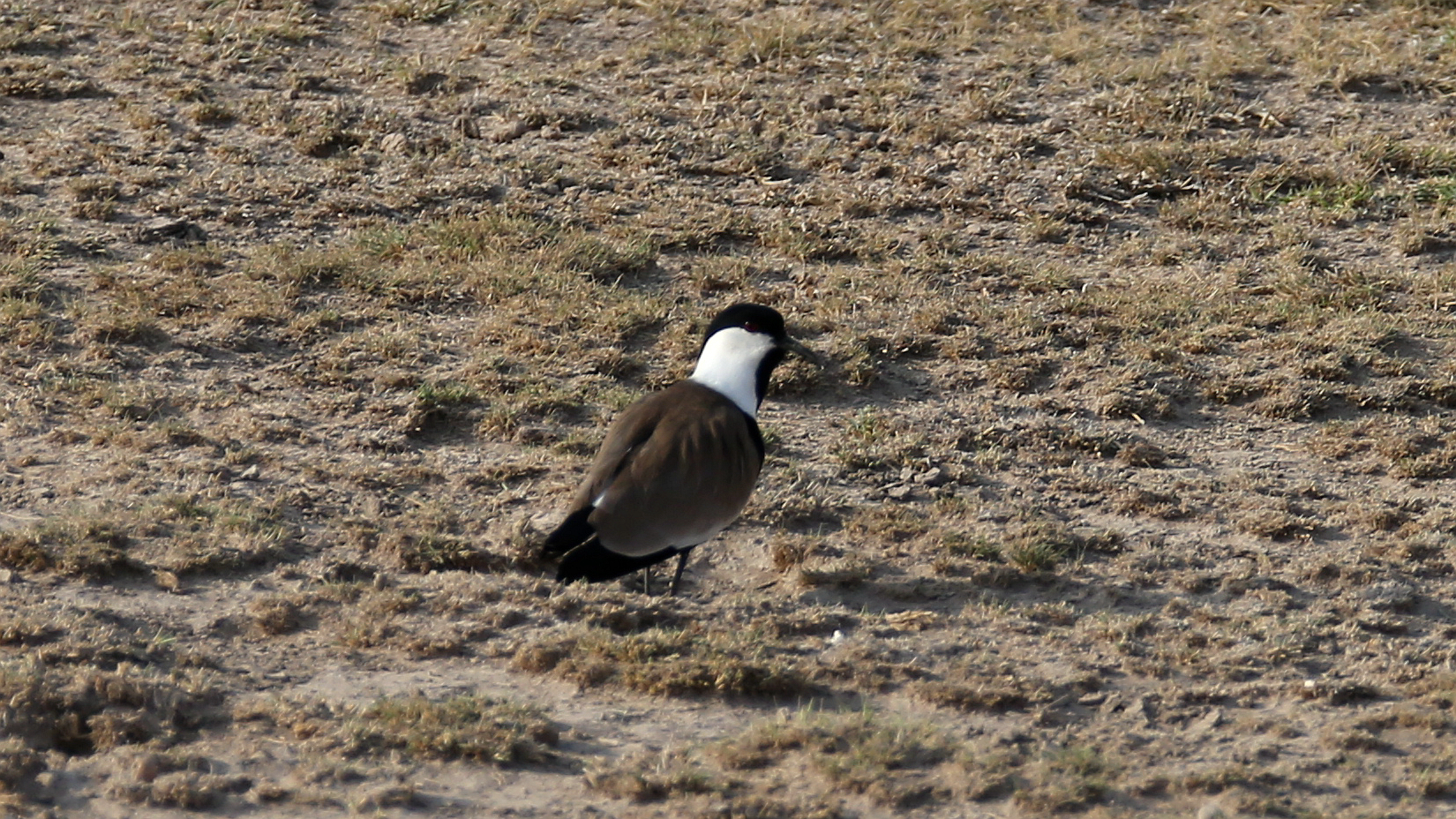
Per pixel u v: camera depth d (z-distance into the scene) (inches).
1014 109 767.7
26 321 557.3
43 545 410.3
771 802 315.0
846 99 781.9
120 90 768.3
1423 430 518.0
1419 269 637.9
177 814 309.1
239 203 669.3
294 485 461.4
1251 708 361.4
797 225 664.4
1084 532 450.6
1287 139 744.3
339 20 860.0
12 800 307.4
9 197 662.5
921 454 500.4
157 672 358.0
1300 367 556.4
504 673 371.2
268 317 575.2
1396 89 785.6
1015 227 676.1
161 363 541.0
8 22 830.5
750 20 860.6
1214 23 863.7
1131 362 562.6
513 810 312.8
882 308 598.5
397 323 580.7
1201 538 452.8
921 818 313.3
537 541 430.0
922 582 420.5
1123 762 336.2
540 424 510.3
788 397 540.1
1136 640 392.2
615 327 573.3
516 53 824.9
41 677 342.0
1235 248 658.2
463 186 687.1
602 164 719.1
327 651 377.1
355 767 325.1
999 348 570.6
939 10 877.2
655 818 309.9
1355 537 452.8
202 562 409.1
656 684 361.1
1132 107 764.0
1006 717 355.9
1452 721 352.8
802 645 386.9
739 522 453.4
